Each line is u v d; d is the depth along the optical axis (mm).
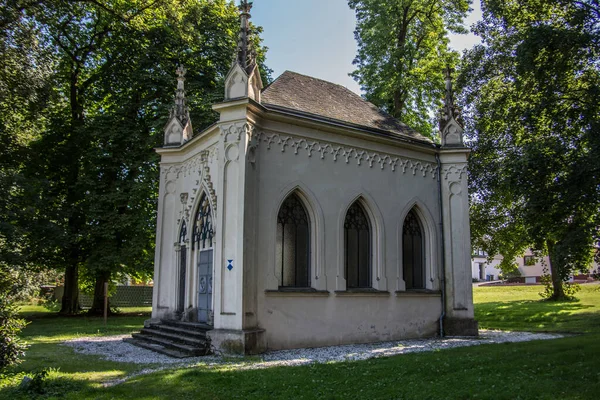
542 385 8891
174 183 21375
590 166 13531
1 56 23547
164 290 20625
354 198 18078
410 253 19812
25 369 11641
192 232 19234
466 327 19312
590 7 18172
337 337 16781
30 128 29422
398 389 8945
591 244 13727
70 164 30188
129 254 28000
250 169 15469
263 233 15633
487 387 8914
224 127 15688
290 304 15898
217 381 9930
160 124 27688
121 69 30438
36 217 26578
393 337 18219
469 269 19828
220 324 14883
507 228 29469
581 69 19453
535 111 18312
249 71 15820
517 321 24078
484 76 27484
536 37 17797
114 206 29172
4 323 11188
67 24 29969
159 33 29703
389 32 32500
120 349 16328
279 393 8969
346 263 17922
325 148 17641
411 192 19828
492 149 27312
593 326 20609
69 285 32031
